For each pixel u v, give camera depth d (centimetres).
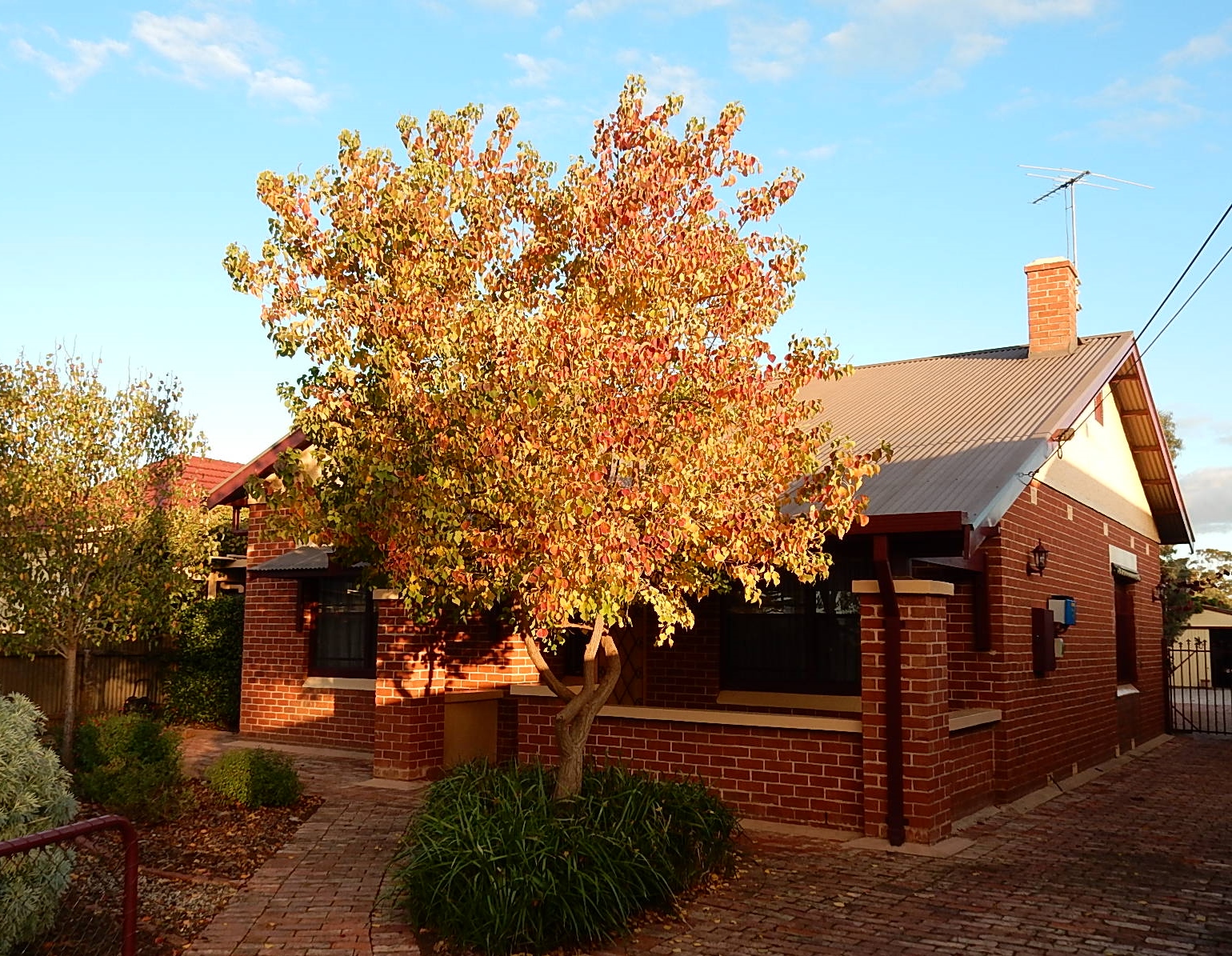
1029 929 677
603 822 752
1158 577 2098
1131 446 1859
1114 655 1656
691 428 693
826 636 1238
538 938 638
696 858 773
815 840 928
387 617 1270
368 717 1552
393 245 784
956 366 1636
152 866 829
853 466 750
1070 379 1388
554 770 875
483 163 827
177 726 1831
